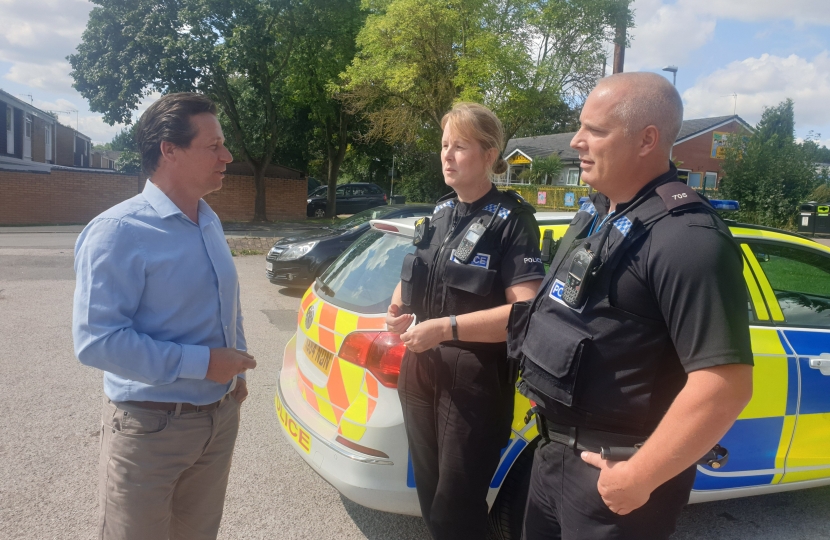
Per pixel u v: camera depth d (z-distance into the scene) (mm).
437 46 16484
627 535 1524
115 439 1780
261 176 22516
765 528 3070
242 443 3711
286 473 3373
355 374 2551
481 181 2139
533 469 1808
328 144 25297
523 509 2445
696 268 1343
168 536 1887
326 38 20656
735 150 23016
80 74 18875
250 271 10188
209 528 2047
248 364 1869
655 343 1455
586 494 1552
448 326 1962
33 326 6121
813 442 2969
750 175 22062
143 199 1804
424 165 32125
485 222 2062
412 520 2971
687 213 1429
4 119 27844
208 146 1837
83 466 3297
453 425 2043
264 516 2949
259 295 8281
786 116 29188
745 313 1352
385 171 35938
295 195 25000
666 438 1336
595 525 1551
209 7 18328
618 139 1521
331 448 2527
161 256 1751
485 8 16078
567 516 1612
